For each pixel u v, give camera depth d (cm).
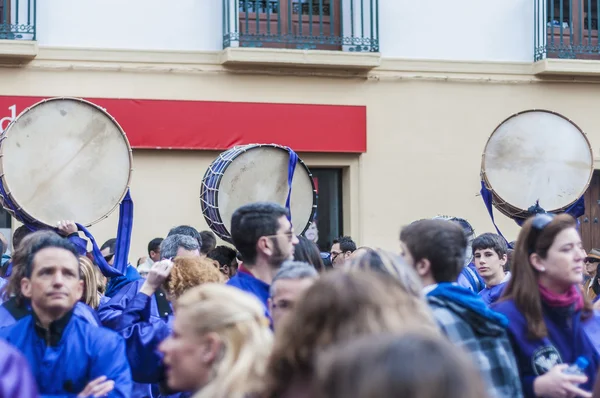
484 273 844
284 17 1377
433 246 464
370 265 414
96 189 814
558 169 1024
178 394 565
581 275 504
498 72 1439
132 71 1292
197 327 359
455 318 443
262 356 351
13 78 1248
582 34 1477
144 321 577
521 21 1459
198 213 1311
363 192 1381
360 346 216
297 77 1354
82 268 626
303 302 300
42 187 794
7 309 543
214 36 1337
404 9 1414
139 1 1306
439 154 1414
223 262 861
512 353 458
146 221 1291
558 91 1463
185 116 1296
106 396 477
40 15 1270
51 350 480
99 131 820
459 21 1434
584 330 525
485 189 1012
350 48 1375
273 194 891
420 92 1409
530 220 512
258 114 1326
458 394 205
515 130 1019
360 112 1369
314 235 1385
